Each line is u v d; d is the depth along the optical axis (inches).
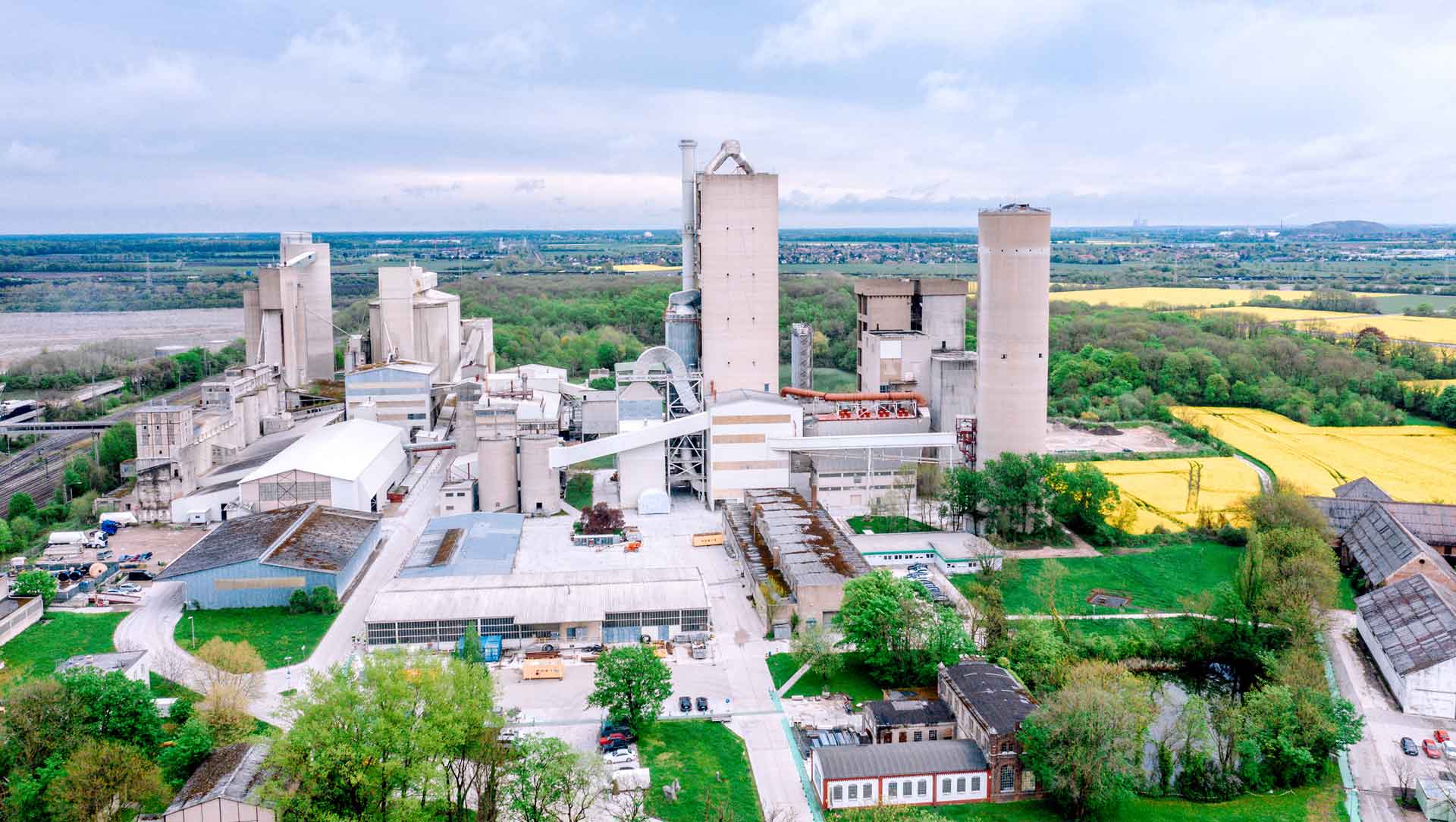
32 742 3939.5
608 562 6668.3
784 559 5964.6
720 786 4153.5
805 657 5078.7
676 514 7726.4
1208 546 6998.0
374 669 3848.4
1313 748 4384.8
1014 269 7209.6
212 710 4266.7
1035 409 7386.8
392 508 7864.2
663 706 4795.8
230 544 6269.7
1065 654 5098.4
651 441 7736.2
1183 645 5413.4
